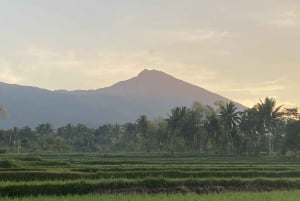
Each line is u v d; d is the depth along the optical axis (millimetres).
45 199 29281
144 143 156000
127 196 31531
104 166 59375
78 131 193625
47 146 149625
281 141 121375
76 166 58562
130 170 52469
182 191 39625
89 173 46438
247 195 33812
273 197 32500
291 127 107250
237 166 65500
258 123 125062
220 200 30203
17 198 30188
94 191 36688
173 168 56625
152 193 37125
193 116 132125
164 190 39594
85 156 105750
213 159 94375
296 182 46281
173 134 133750
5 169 49281
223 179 44000
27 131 171500
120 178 43344
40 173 43375
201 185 42438
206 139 131750
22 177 42406
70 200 28594
